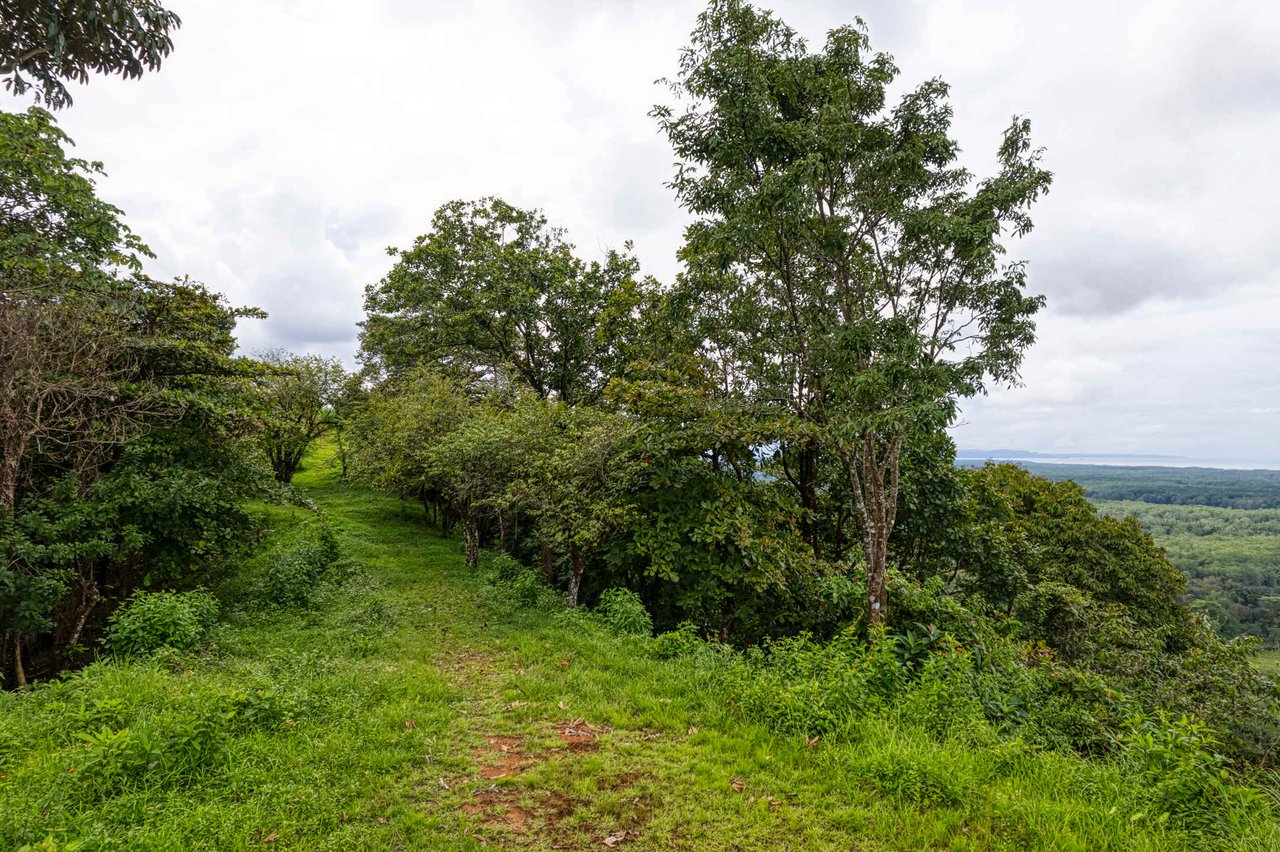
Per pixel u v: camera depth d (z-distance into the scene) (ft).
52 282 25.84
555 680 23.06
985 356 28.25
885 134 28.89
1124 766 16.15
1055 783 14.94
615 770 15.79
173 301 34.91
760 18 28.43
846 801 14.46
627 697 21.31
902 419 26.11
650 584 40.14
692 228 32.30
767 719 18.78
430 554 50.49
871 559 29.71
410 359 70.79
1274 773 17.47
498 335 66.74
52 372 25.38
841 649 23.26
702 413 37.55
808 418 37.35
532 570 42.42
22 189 28.76
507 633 29.94
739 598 36.35
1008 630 36.91
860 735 17.37
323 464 98.78
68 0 14.64
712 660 24.50
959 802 14.14
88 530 27.02
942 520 44.24
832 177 29.55
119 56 16.30
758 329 36.27
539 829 13.10
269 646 27.04
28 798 11.85
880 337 26.09
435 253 65.31
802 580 35.76
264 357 67.92
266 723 16.78
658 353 47.98
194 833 11.53
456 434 42.98
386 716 18.49
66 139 31.78
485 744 17.51
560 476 36.58
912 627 29.43
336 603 34.63
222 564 40.78
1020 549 56.03
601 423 38.06
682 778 15.42
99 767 13.04
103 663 21.24
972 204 28.78
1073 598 43.27
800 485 43.45
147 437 31.81
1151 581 68.33
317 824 12.39
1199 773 14.14
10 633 24.71
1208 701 27.22
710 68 28.12
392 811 13.34
